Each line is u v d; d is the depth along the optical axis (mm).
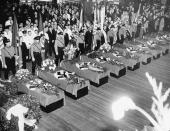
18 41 10617
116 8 18391
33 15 13242
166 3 22078
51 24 11938
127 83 10820
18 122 5863
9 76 9609
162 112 1576
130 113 8195
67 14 14992
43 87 8023
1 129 6043
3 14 12148
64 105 8273
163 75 12352
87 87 9164
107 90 9859
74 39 12203
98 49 13398
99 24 14148
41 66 9828
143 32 18328
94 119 7621
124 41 16047
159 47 15242
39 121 7215
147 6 20516
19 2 14062
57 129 6910
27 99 6598
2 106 6410
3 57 8945
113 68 11094
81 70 10164
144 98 9500
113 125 7375
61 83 8898
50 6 15273
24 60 10336
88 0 15977
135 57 12547
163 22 21047
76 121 7418
